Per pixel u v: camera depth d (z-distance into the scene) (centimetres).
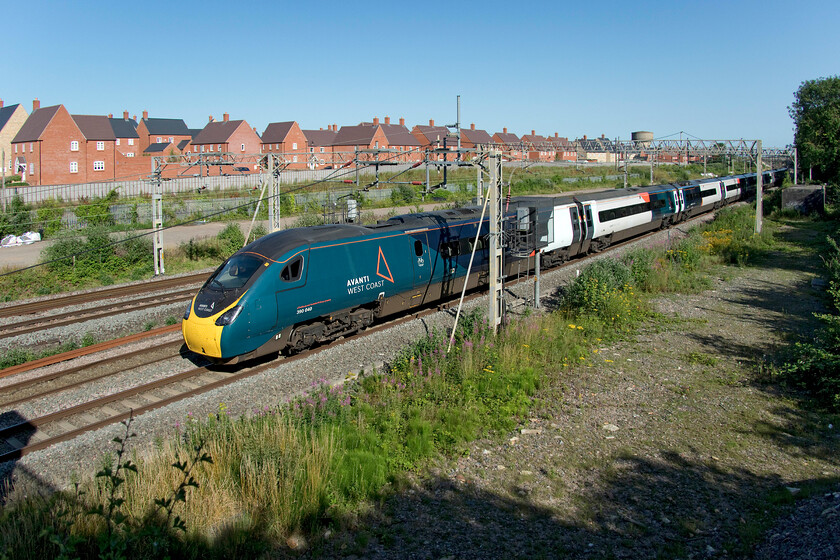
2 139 6706
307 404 1002
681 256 2462
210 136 7062
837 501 746
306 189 4694
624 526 744
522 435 1012
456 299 1909
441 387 1139
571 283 1870
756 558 662
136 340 1554
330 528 747
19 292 2102
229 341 1243
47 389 1252
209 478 770
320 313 1409
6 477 863
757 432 999
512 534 732
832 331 1242
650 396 1164
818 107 4991
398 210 4316
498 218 1502
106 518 623
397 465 898
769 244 2983
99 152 5809
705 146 3450
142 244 2591
